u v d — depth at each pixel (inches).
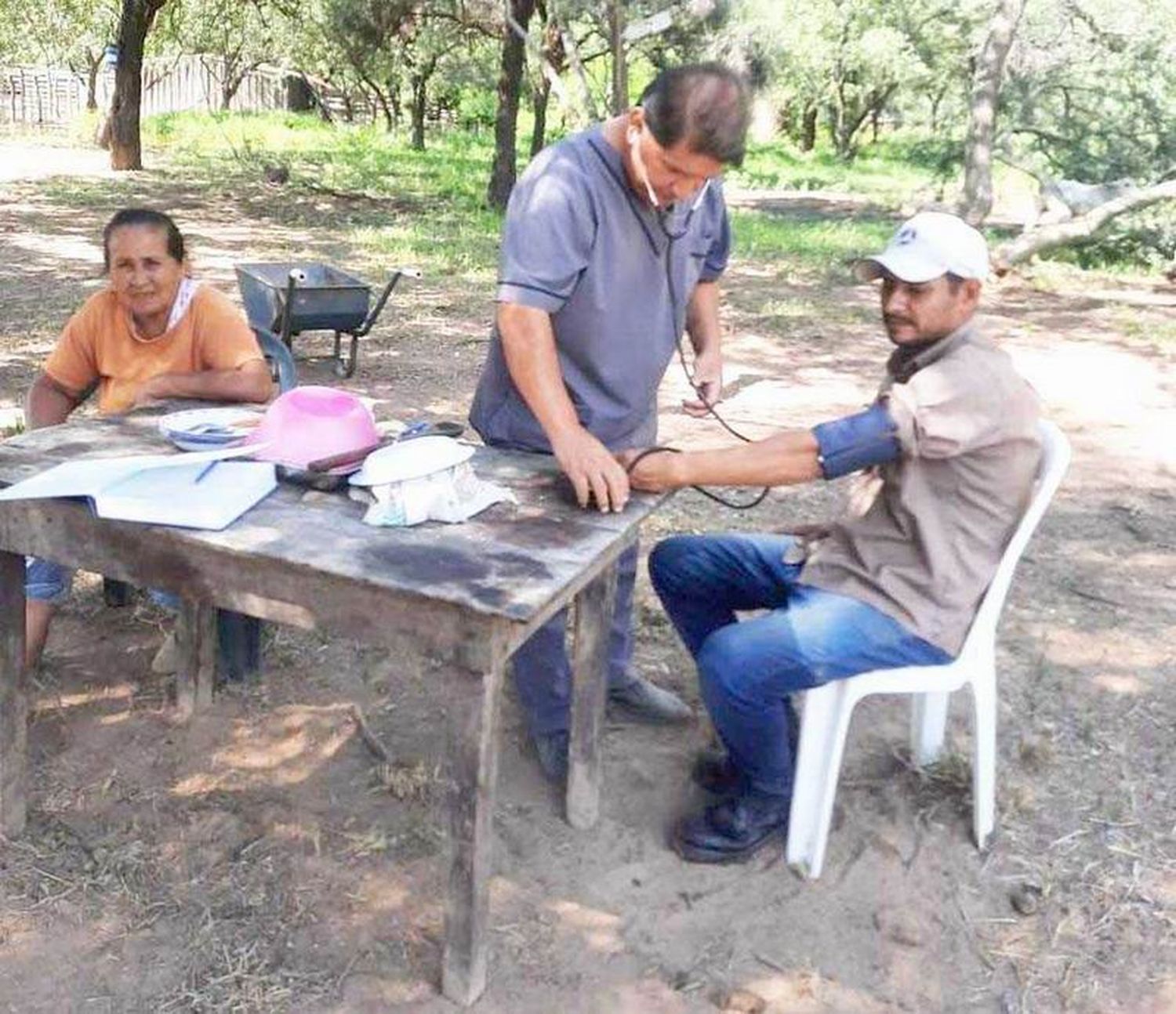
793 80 1149.1
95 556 104.8
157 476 105.8
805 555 127.4
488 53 1042.7
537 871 121.5
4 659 116.5
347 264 466.9
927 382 108.9
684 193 114.0
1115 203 502.3
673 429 272.2
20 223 534.6
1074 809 136.3
